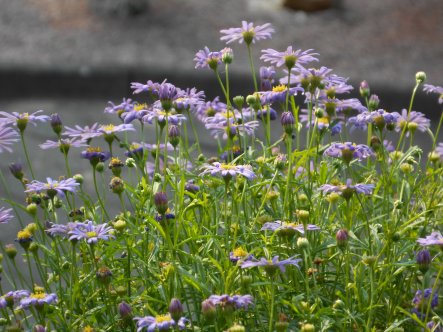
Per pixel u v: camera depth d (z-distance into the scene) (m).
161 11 15.40
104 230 3.38
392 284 3.64
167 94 3.62
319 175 3.88
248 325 3.44
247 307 3.07
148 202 3.80
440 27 14.84
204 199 3.59
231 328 2.87
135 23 14.96
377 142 4.05
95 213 3.89
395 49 14.09
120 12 15.24
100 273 3.27
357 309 3.50
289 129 3.60
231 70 13.05
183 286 3.49
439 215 4.10
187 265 3.50
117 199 8.47
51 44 14.34
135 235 3.62
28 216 8.19
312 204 3.69
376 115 3.79
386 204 3.87
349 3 15.72
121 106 4.08
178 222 3.56
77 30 14.79
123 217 3.74
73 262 3.43
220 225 3.75
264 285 3.47
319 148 3.93
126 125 3.88
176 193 3.65
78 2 15.62
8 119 3.82
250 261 3.07
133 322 3.29
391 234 3.52
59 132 3.93
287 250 3.52
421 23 14.97
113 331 3.37
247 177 3.34
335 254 3.59
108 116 12.59
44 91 13.60
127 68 13.50
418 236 3.83
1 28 14.91
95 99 13.44
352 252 3.87
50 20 15.20
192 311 3.60
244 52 13.90
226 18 15.29
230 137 3.98
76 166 9.82
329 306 3.50
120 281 3.65
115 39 14.45
